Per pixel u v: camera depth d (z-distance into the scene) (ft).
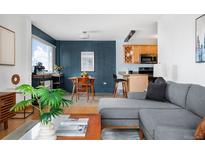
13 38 14.89
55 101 4.90
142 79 17.44
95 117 8.12
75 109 14.21
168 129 5.81
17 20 15.67
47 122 5.32
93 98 22.25
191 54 10.93
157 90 11.81
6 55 13.84
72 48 30.09
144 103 10.84
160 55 17.10
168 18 14.90
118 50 30.12
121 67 30.17
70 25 20.13
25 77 17.26
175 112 8.43
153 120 7.09
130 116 9.87
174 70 13.42
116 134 10.03
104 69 30.30
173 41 13.76
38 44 23.29
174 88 10.68
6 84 14.03
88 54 30.17
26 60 17.33
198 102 7.72
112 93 29.32
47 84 22.53
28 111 15.12
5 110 10.64
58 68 27.86
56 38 28.40
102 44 30.17
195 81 10.48
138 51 28.91
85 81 21.61
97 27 21.11
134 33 24.17
